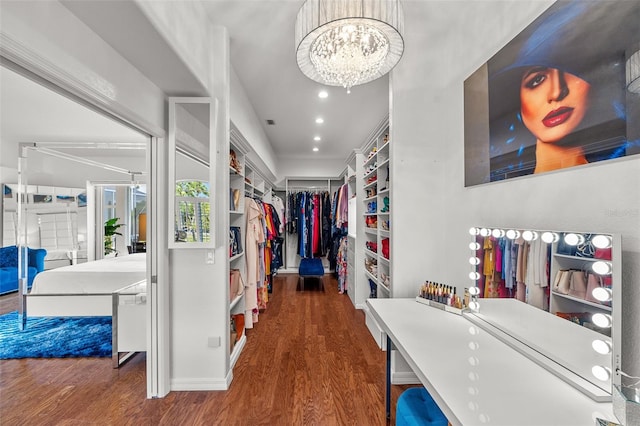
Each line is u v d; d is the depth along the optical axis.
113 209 5.02
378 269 3.16
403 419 1.26
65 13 1.16
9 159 4.30
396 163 2.25
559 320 1.07
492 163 1.66
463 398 0.89
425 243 2.25
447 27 2.14
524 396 0.90
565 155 1.17
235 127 2.51
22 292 2.94
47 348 2.69
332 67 1.63
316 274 5.59
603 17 1.01
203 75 1.90
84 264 3.39
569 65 1.15
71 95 1.30
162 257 2.00
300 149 5.63
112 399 1.95
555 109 1.22
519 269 1.29
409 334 1.40
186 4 1.64
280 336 2.99
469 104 1.89
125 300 2.36
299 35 1.46
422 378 1.04
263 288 3.82
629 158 0.93
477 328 1.48
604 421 0.72
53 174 4.60
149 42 1.41
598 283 0.94
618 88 0.96
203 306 2.09
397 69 2.24
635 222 0.92
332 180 6.43
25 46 0.98
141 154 4.68
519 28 1.43
